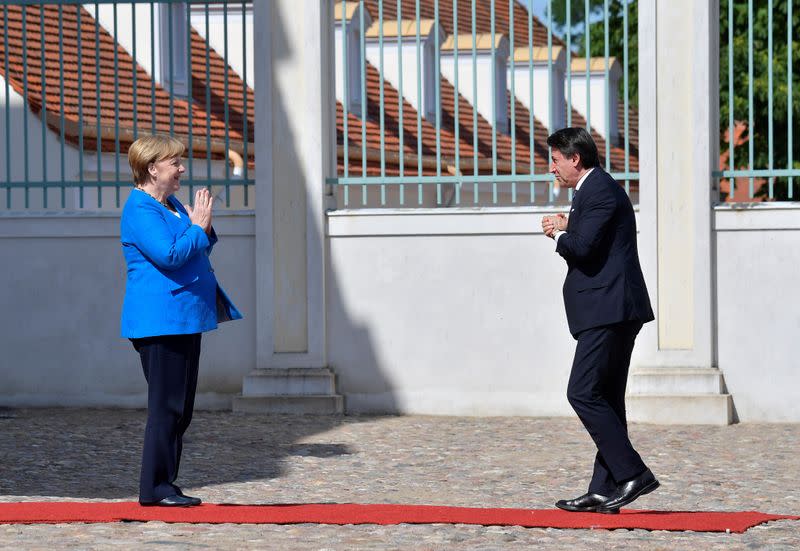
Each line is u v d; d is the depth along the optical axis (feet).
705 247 40.01
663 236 40.24
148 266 26.04
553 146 25.99
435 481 31.07
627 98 40.78
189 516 25.30
